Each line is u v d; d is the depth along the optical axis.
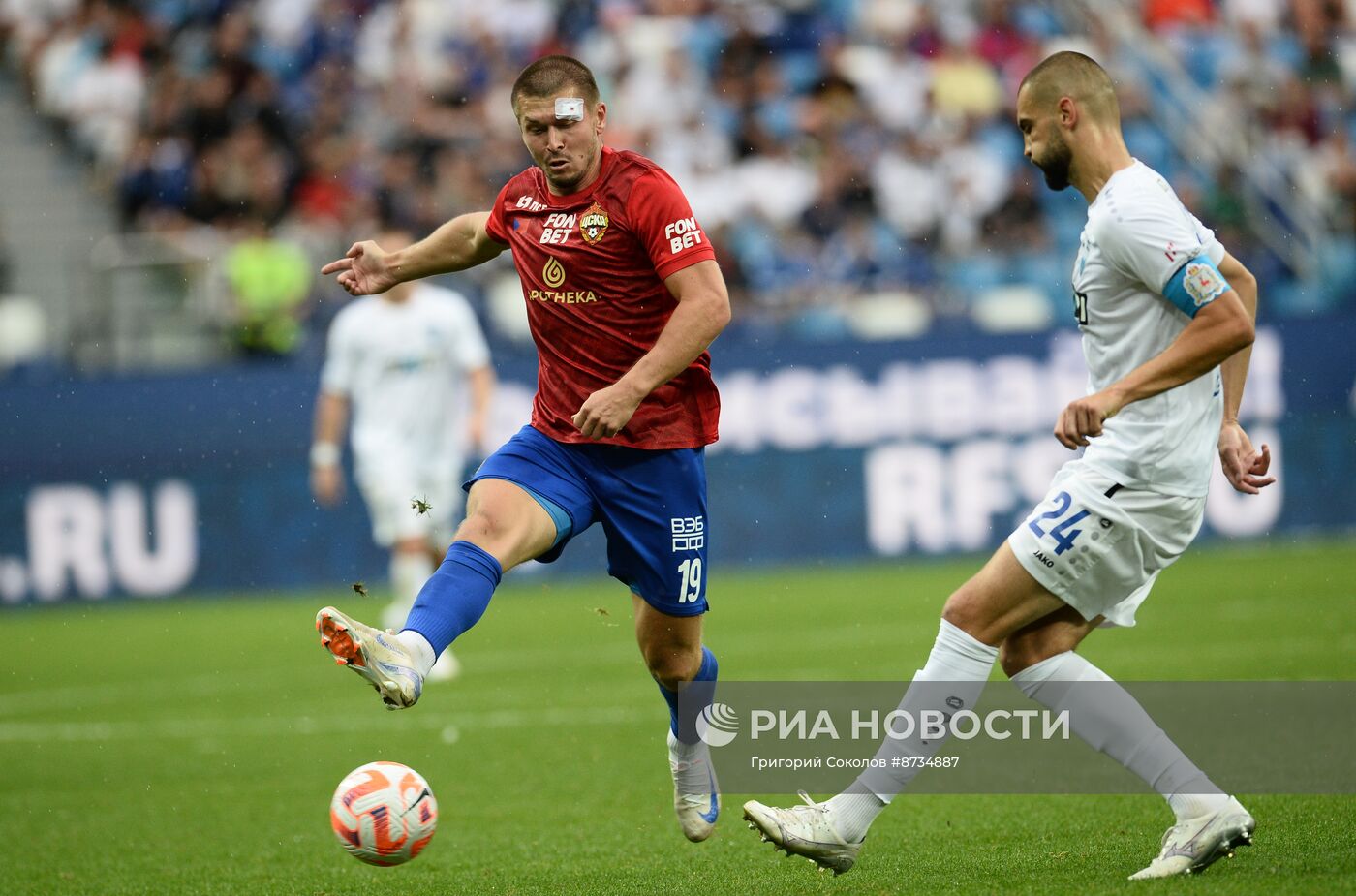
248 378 55.81
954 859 17.27
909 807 20.53
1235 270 16.03
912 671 32.94
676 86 70.94
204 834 21.03
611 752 25.94
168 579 55.62
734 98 71.12
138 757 27.55
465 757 25.98
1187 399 15.36
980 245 68.31
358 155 67.38
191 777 25.47
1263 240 69.25
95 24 73.50
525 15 72.38
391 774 15.72
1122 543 15.38
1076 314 15.89
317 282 59.38
